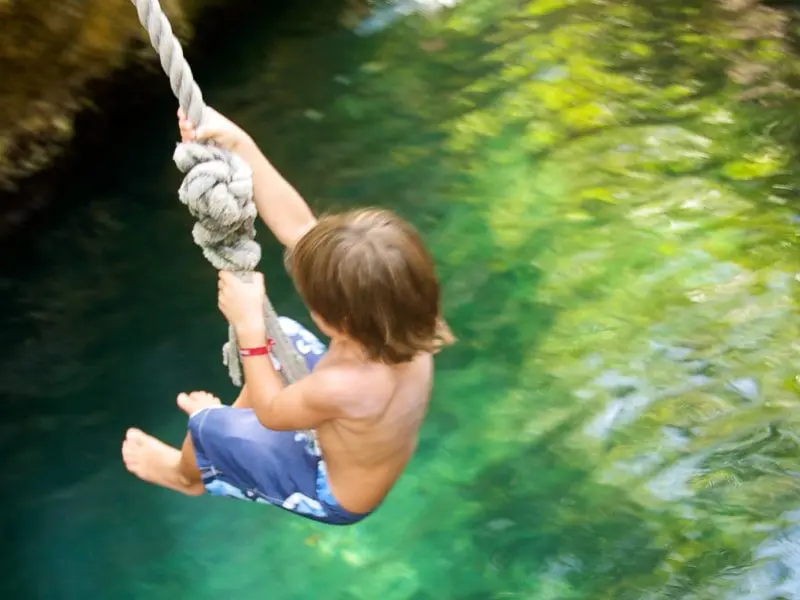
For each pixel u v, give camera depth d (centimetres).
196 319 509
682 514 407
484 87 718
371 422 229
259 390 228
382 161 632
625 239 556
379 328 219
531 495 421
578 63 749
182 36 663
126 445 304
